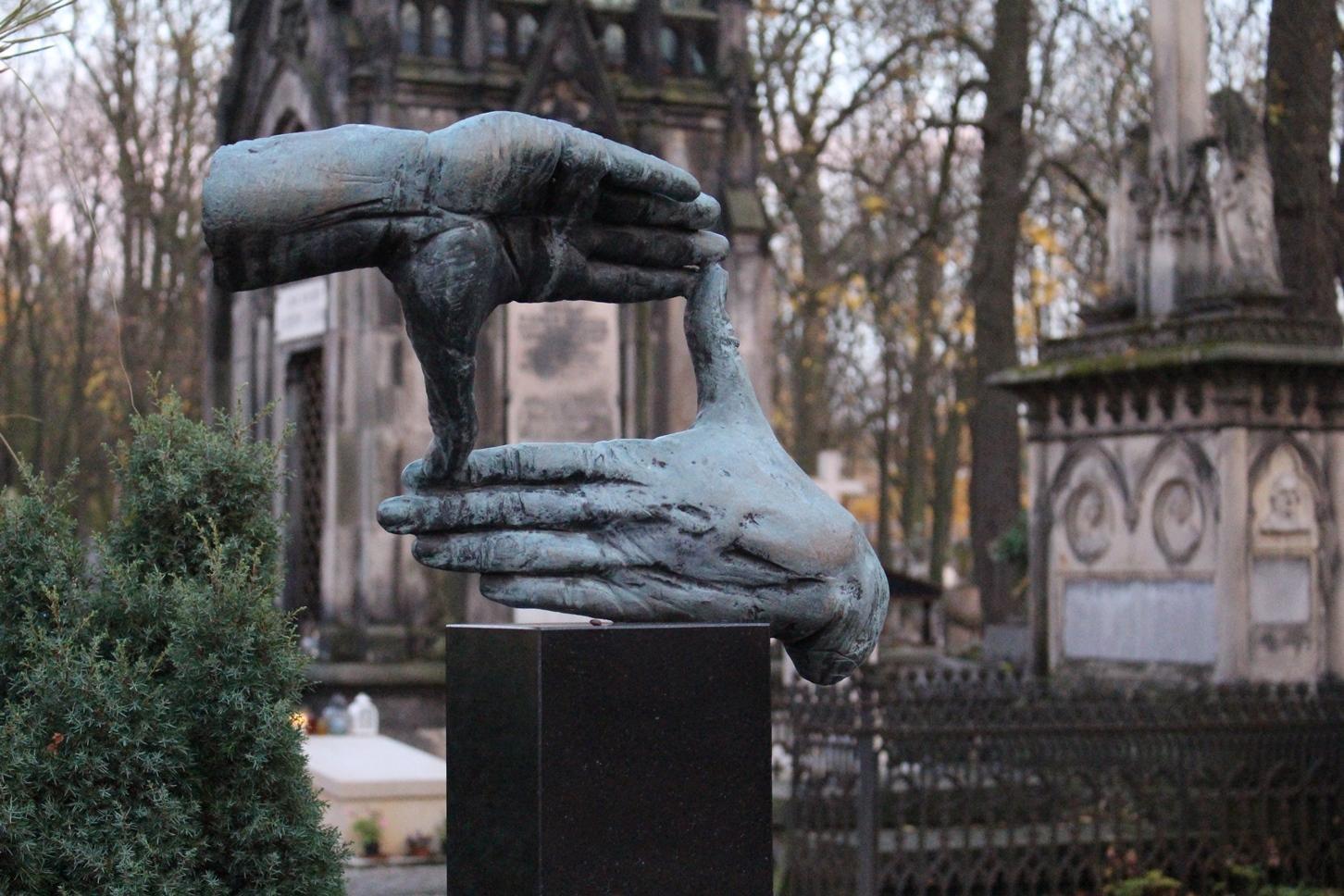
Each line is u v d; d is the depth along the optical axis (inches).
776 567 183.8
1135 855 433.4
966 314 1305.4
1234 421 502.3
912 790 416.5
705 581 183.3
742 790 175.3
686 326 196.5
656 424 705.0
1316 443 515.2
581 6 686.5
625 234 184.5
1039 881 436.5
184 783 177.6
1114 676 538.9
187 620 180.1
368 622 660.1
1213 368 503.5
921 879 410.0
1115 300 568.1
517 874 169.3
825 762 426.9
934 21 1109.1
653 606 182.4
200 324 1284.4
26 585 187.6
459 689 180.2
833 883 415.5
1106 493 547.8
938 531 1648.6
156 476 197.5
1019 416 983.0
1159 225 549.6
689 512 182.4
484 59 681.0
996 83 970.7
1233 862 441.1
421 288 170.4
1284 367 502.3
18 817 167.3
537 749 167.3
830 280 1237.1
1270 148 612.1
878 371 1785.2
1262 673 501.0
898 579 1142.3
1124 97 1090.1
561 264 179.5
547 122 172.2
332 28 683.4
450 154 168.6
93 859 168.2
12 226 1214.9
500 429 684.7
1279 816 447.2
